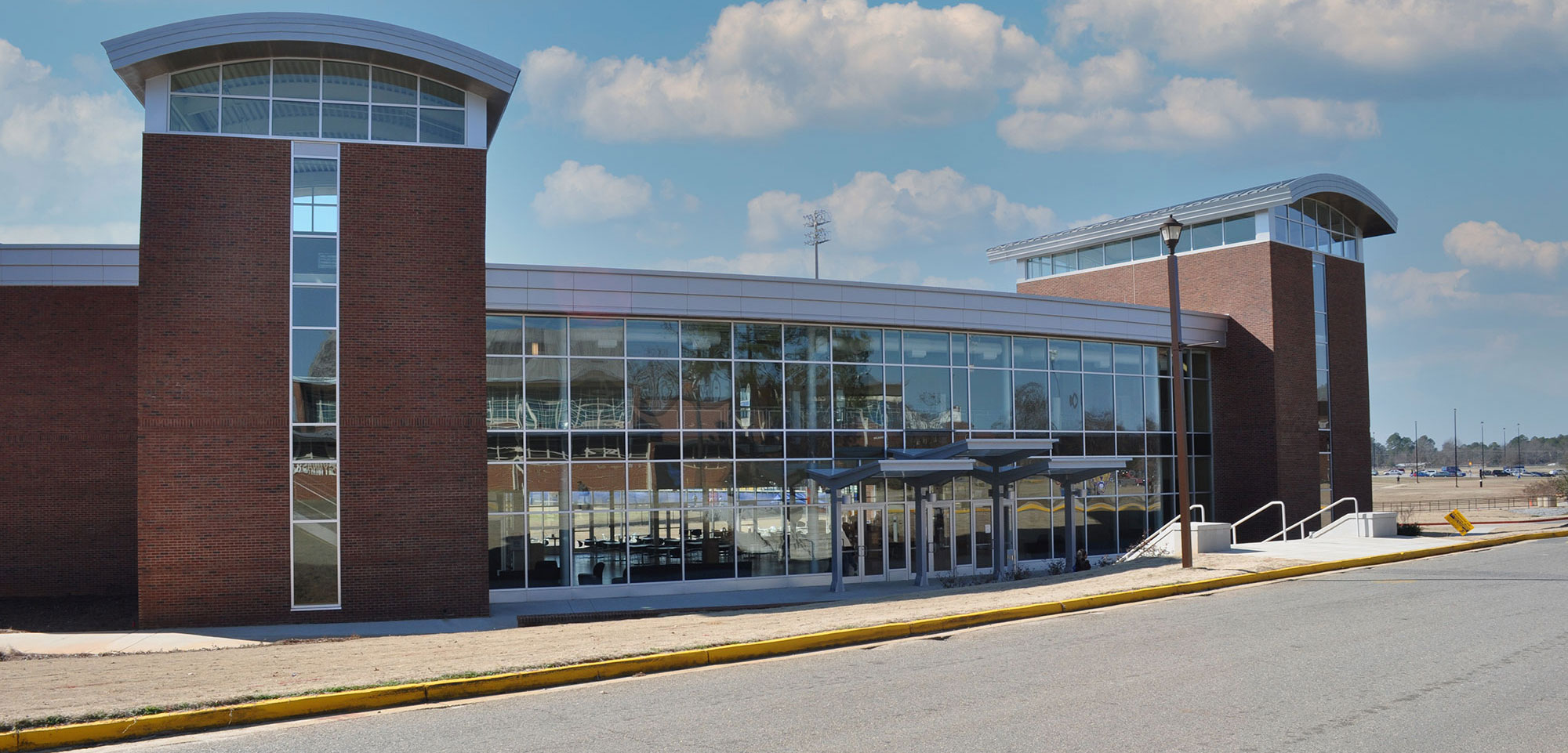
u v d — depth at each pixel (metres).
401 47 21.88
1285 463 35.41
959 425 30.64
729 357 27.50
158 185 21.06
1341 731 8.42
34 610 22.89
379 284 21.84
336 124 22.05
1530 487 91.31
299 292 21.50
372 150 22.05
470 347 22.20
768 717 9.39
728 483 27.14
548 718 9.62
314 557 21.22
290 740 9.01
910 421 29.83
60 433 24.75
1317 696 9.74
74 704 10.02
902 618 15.38
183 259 21.03
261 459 21.09
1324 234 39.09
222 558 20.80
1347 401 38.88
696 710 9.80
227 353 21.09
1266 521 35.12
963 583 26.88
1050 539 32.09
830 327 28.86
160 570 20.52
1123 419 34.28
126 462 24.88
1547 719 8.71
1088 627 14.69
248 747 8.78
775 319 27.67
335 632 19.77
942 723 8.97
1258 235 36.31
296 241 21.58
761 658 13.02
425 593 21.64
